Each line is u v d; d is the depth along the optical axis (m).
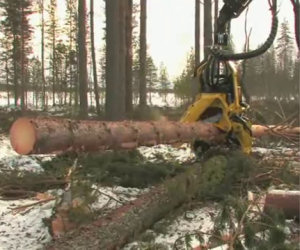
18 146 4.28
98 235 4.74
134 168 7.20
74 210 5.23
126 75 21.88
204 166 6.32
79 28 20.20
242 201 4.91
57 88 56.28
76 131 4.73
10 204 6.48
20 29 39.09
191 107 8.18
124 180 7.11
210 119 8.06
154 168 7.17
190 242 4.85
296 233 5.23
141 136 5.96
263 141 10.77
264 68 46.66
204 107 8.05
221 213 4.89
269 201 5.70
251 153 7.96
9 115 22.78
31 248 5.04
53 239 4.90
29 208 6.23
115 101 15.02
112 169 7.27
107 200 6.32
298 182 7.23
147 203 5.45
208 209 6.25
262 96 42.09
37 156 9.47
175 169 7.31
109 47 14.95
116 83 14.98
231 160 6.80
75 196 5.34
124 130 5.60
